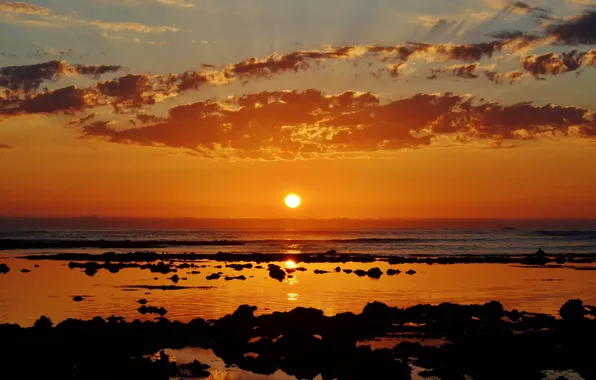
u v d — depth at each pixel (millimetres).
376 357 28031
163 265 72812
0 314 38938
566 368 27625
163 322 34812
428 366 27828
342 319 36531
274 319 36531
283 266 77500
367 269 73125
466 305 41000
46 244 139250
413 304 43688
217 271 69562
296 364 28156
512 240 186000
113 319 35906
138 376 26250
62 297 46500
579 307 38281
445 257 95812
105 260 85750
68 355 28625
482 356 28828
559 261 87375
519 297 47500
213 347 31109
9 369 26578
